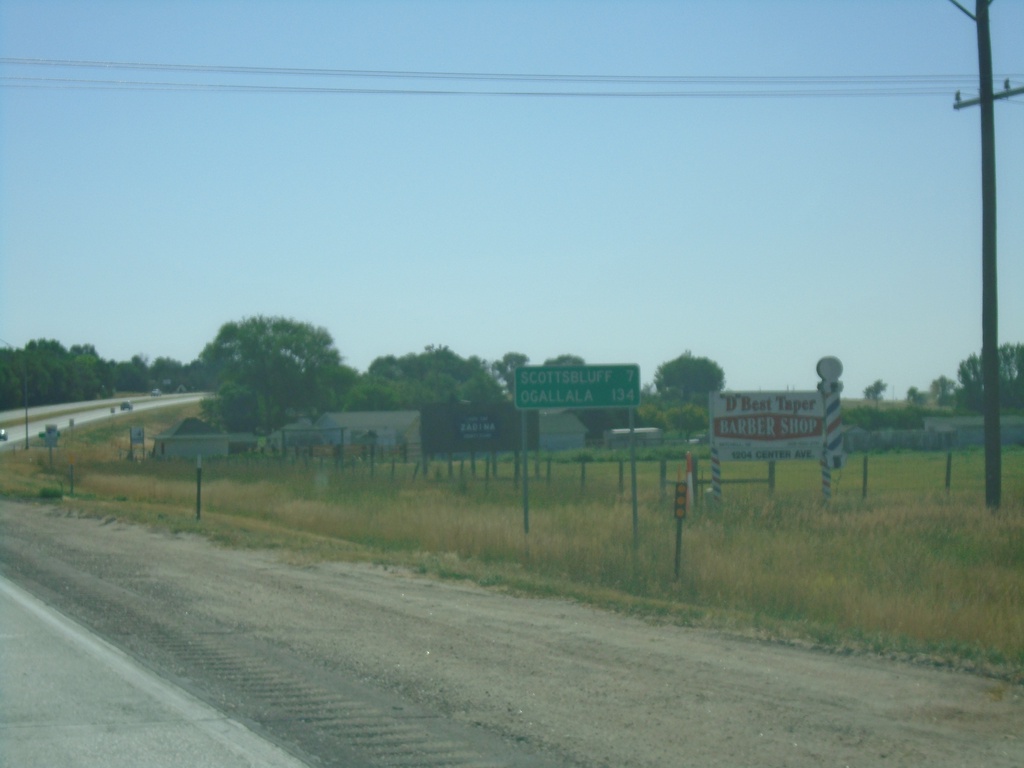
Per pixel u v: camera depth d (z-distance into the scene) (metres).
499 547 17.88
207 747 6.88
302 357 118.25
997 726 7.44
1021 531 19.91
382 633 10.68
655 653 9.72
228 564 16.55
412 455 78.50
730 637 10.50
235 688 8.41
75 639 10.33
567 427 88.75
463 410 46.59
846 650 9.86
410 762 6.60
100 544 19.50
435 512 23.31
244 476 44.81
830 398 27.80
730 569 14.36
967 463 58.66
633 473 17.59
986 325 23.42
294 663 9.29
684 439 87.62
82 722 7.44
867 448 80.31
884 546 17.80
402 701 8.03
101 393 179.00
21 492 36.16
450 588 13.98
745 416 27.69
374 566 16.33
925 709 7.84
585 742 7.01
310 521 25.06
